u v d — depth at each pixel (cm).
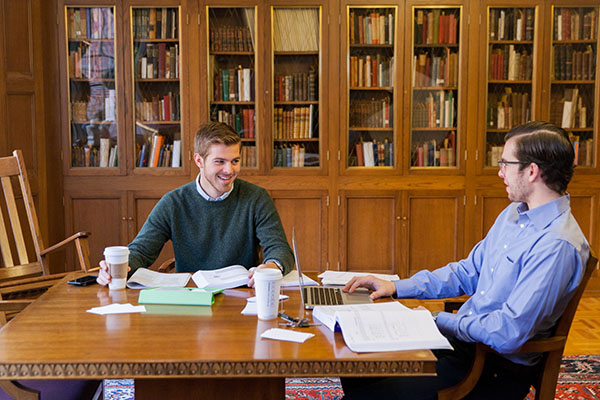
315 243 453
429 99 448
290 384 288
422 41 443
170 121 445
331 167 448
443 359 187
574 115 450
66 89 438
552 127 168
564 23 444
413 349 139
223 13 439
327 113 444
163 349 138
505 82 447
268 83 442
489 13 442
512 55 446
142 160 446
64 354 134
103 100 443
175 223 237
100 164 446
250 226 239
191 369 131
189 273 216
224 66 443
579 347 343
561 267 157
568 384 288
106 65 441
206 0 435
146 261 227
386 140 450
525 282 160
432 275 203
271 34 439
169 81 443
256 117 445
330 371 133
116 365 130
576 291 161
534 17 443
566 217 167
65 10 434
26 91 399
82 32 438
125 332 150
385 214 452
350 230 452
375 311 155
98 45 439
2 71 374
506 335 158
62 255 445
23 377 129
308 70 445
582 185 452
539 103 446
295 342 144
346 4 438
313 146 449
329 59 441
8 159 284
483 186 449
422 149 450
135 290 193
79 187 444
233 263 240
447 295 204
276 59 444
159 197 446
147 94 443
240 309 172
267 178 448
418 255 454
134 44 439
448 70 445
